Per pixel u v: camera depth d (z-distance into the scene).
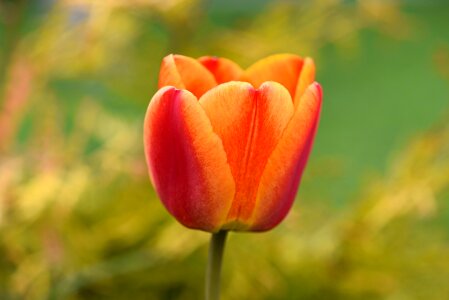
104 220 0.87
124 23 0.92
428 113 2.27
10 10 0.90
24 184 0.88
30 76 0.86
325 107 2.31
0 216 0.82
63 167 0.85
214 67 0.62
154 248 0.82
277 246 0.86
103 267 0.80
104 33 0.91
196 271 0.85
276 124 0.58
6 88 0.89
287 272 0.86
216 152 0.57
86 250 0.84
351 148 2.03
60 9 0.89
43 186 0.83
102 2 0.87
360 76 2.53
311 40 0.97
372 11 0.95
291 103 0.57
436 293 0.91
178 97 0.57
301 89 0.59
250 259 0.85
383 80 2.50
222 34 0.92
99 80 0.94
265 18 0.96
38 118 0.89
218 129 0.57
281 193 0.58
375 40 2.78
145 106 0.93
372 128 2.17
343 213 0.90
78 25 0.89
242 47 0.92
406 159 0.89
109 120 0.93
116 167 0.86
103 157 0.87
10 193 0.82
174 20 0.89
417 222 0.94
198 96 0.60
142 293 0.85
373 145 2.06
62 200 0.83
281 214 0.59
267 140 0.58
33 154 0.86
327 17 0.97
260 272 0.85
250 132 0.57
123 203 0.87
